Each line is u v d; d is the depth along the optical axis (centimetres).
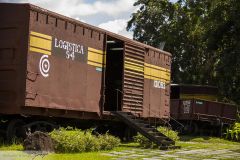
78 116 1645
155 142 1673
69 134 1368
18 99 1372
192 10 4184
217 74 3247
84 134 1462
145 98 2070
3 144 1359
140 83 2019
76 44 1605
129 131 2009
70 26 1574
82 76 1638
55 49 1498
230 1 2975
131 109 1944
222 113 2892
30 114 1415
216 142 2402
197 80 4388
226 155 1541
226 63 2923
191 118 2677
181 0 4547
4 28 1417
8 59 1402
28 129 1437
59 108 1511
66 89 1550
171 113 2773
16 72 1386
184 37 4484
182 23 4409
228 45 3105
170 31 4572
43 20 1445
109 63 2064
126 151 1502
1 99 1405
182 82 4528
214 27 3097
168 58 2328
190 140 2389
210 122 2786
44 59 1445
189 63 4566
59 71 1517
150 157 1352
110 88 2050
